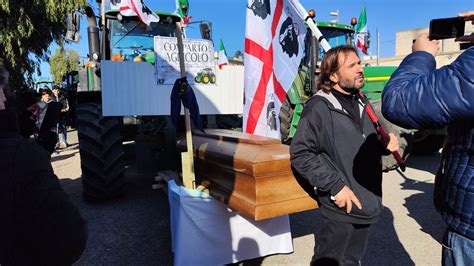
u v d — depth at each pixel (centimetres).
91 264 281
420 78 117
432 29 125
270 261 283
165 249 306
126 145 680
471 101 105
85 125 399
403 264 278
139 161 475
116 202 425
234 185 223
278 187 204
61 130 932
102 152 400
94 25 450
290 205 207
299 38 294
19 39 914
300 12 292
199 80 378
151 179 529
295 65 294
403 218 371
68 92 1095
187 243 251
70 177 579
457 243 125
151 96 362
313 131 180
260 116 285
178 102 262
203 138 301
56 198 112
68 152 848
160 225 357
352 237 189
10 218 106
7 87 117
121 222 365
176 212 257
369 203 180
